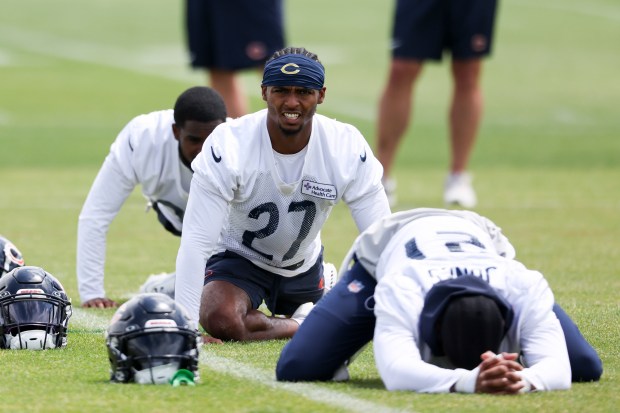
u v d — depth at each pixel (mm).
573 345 18031
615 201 47000
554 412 15930
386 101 44906
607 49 104250
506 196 48375
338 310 18250
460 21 43812
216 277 22750
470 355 16766
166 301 17672
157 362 17469
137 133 25156
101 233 25844
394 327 17188
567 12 124500
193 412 15961
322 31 109938
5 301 20406
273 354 20531
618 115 75500
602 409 16125
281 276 23328
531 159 60656
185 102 23859
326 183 21250
